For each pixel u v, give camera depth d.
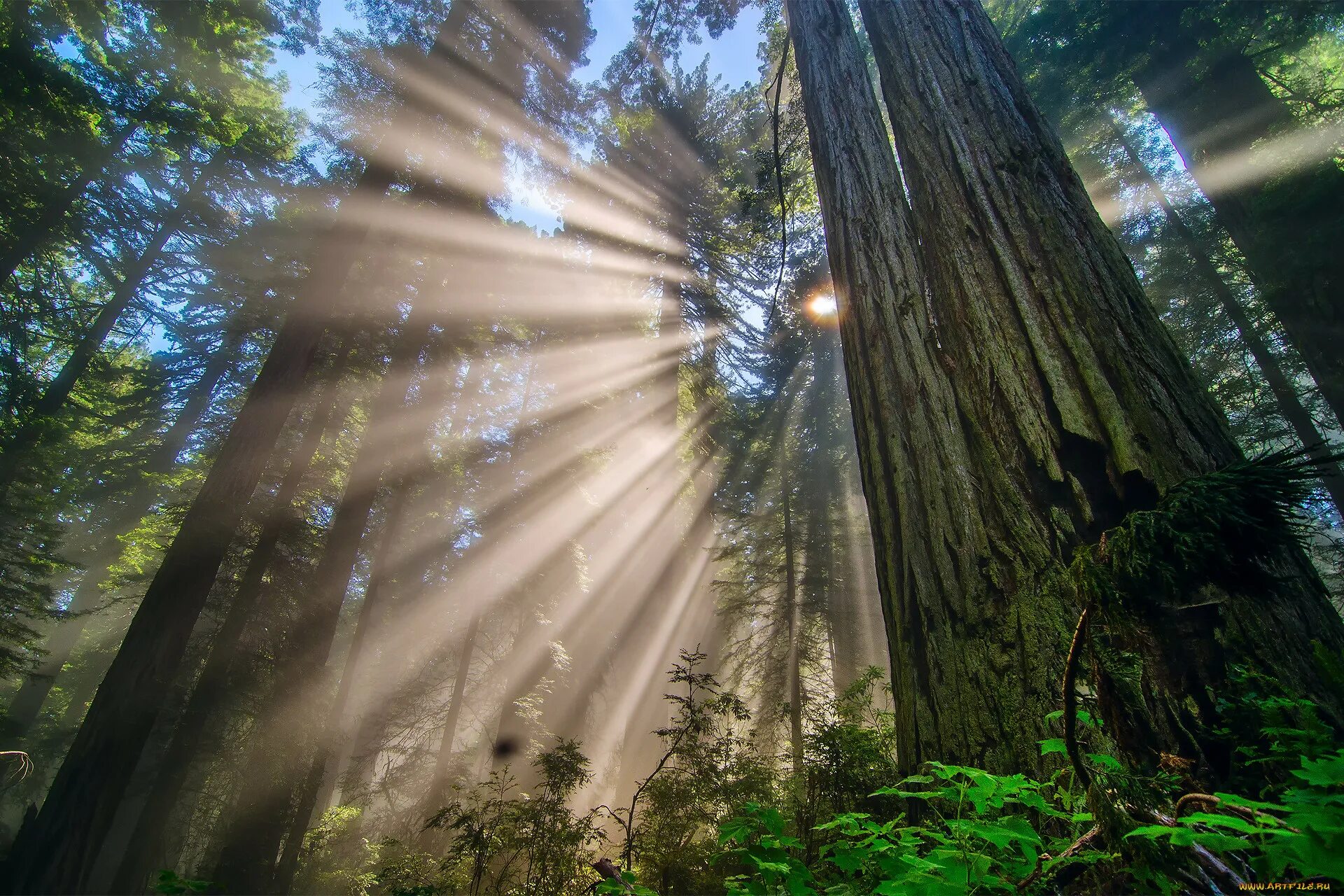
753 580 17.05
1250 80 9.33
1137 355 1.94
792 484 17.61
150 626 5.62
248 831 7.44
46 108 11.25
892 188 3.05
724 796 4.82
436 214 10.52
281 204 14.53
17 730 11.18
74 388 15.05
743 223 13.58
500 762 11.37
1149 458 1.73
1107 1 9.91
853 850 1.12
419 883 6.32
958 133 2.75
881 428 2.47
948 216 2.57
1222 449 1.72
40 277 13.33
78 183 12.53
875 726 5.25
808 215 12.45
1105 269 2.18
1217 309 12.33
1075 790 1.34
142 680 5.43
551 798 5.31
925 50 3.13
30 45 11.17
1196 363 12.50
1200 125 9.63
